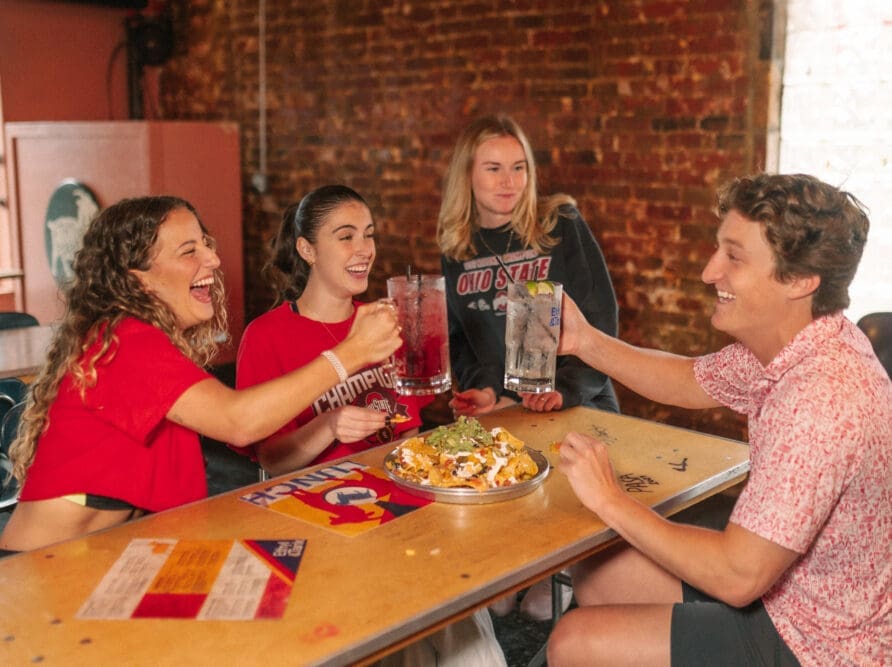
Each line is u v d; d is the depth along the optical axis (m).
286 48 4.84
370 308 1.73
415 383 1.85
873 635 1.48
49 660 1.16
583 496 1.56
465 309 2.88
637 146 3.63
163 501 1.73
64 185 5.05
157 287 1.78
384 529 1.57
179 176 4.76
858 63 3.15
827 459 1.37
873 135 3.17
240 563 1.43
